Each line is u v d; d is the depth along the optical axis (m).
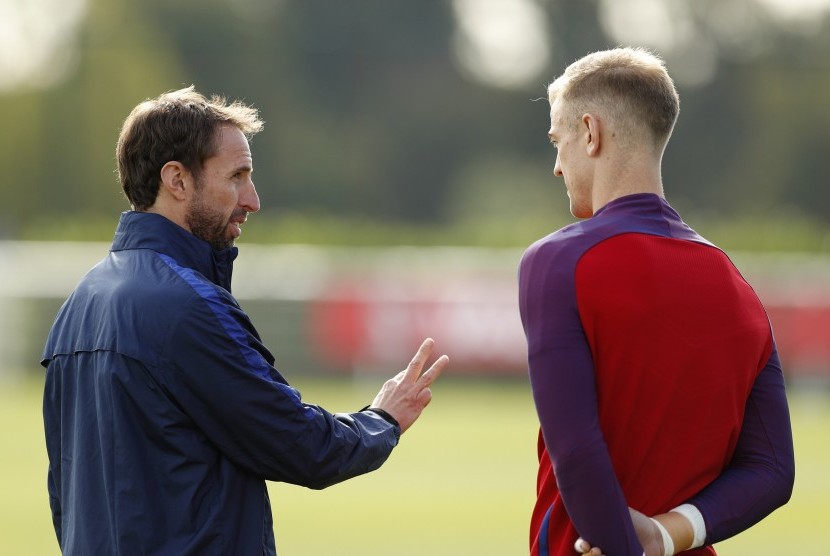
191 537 13.45
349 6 195.38
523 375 85.25
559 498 13.00
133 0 182.25
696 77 195.12
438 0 199.38
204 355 13.55
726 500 12.81
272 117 185.25
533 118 199.88
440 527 37.12
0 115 168.88
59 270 87.75
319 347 85.00
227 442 13.67
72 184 169.25
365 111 194.00
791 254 99.06
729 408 12.79
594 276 12.47
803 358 81.38
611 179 13.05
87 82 172.75
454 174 196.50
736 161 191.75
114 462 13.55
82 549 13.72
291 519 38.62
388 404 14.80
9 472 47.78
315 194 183.12
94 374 13.87
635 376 12.50
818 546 34.19
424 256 100.12
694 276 12.71
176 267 13.98
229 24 186.12
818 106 190.25
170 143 14.34
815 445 59.19
